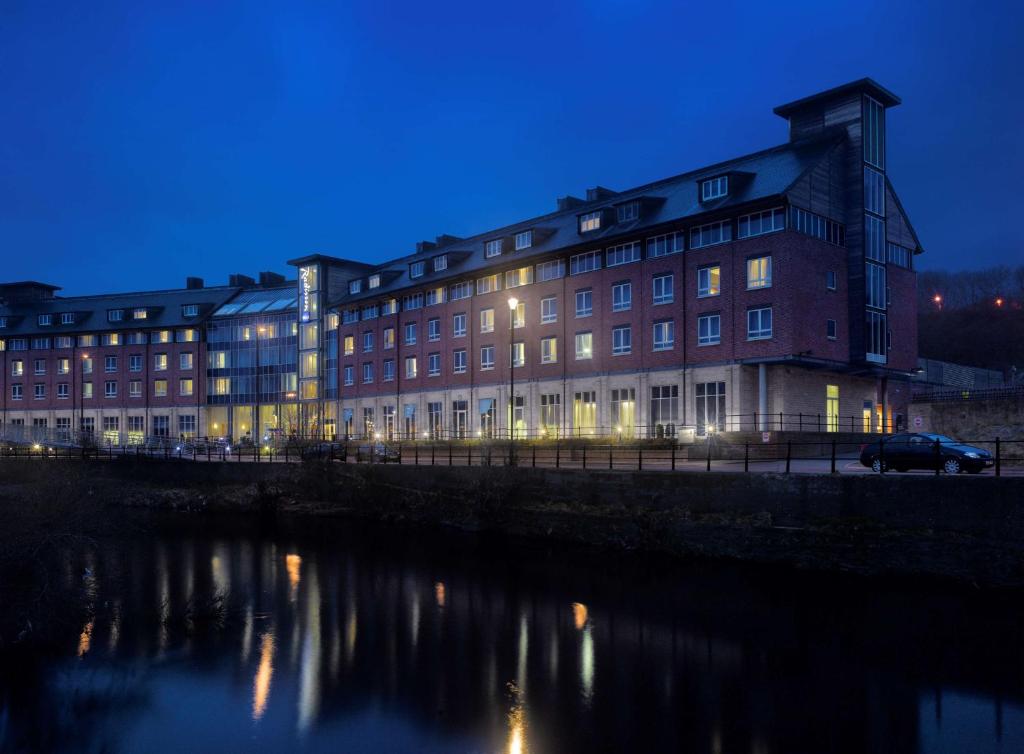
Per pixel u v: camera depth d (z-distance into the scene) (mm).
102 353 82375
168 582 24578
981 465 22406
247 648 17812
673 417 41844
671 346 42312
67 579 21078
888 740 12328
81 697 14906
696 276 41344
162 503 42469
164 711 14195
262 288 82750
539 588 22344
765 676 15023
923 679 14586
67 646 18109
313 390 71438
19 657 17344
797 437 35281
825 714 13297
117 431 77812
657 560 24422
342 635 18672
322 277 71250
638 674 15422
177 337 80000
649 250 43844
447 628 19031
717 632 17672
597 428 45688
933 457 23094
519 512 29812
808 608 18922
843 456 35375
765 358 37844
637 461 34656
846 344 40781
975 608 18109
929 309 96188
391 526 33875
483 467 32031
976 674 14695
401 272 65125
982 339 76062
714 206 41125
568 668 15906
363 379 65688
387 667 16312
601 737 12664
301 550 29766
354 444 51062
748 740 12422
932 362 54875
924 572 19656
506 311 52312
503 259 52625
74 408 82500
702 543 24000
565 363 48000
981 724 12789
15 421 85125
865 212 41688
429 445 48219
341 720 13617
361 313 66625
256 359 76125
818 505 21891
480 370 54062
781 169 41000
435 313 58344
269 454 51594
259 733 13180
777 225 37938
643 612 19500
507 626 18984
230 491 42375
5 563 19375
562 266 48719
